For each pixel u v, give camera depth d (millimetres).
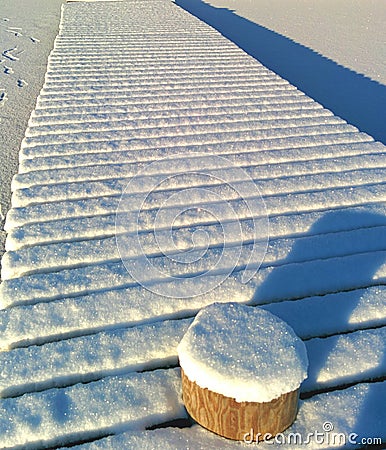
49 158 1933
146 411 960
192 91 2699
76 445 903
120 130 2203
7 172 2523
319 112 2428
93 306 1196
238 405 823
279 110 2436
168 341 1104
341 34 5613
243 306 922
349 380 1038
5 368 1034
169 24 4555
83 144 2055
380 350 1083
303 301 1226
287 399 841
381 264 1366
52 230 1481
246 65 3207
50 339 1136
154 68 3094
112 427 939
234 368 809
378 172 1843
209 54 3463
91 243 1424
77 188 1713
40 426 926
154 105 2486
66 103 2498
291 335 868
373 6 7371
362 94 3713
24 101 3438
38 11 6496
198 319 899
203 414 889
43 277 1288
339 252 1431
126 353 1076
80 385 1002
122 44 3688
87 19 4676
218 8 7004
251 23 6102
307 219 1550
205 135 2148
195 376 835
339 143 2096
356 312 1196
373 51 4895
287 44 5141
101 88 2723
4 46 4816
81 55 3359
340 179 1788
